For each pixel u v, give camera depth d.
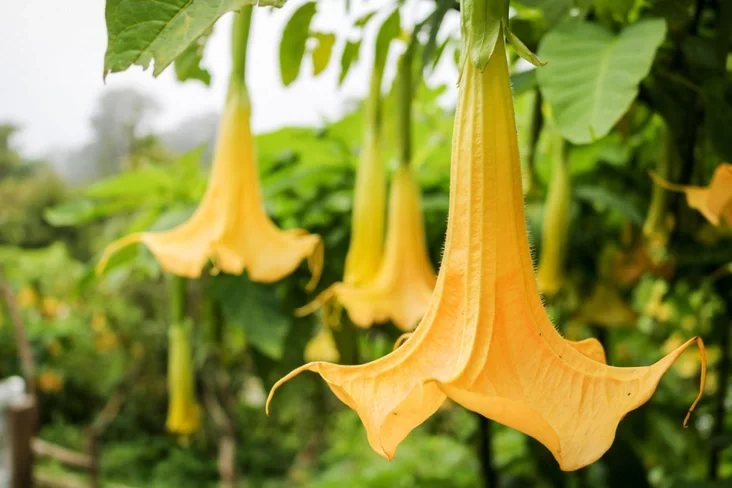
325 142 1.54
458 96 0.68
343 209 1.53
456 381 0.60
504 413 0.53
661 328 1.99
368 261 1.16
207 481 5.50
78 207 1.74
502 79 0.67
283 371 1.64
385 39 1.06
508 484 1.70
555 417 0.60
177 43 0.63
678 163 1.05
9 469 2.36
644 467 1.50
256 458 5.51
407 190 1.10
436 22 0.96
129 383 5.08
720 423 1.38
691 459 1.65
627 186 1.47
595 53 0.83
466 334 0.64
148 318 5.27
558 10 0.91
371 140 1.16
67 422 6.34
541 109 1.15
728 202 0.81
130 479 5.60
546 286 1.19
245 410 5.82
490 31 0.67
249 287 1.42
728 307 1.32
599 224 1.51
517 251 0.66
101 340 5.29
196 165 1.56
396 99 1.11
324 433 4.58
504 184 0.67
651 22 0.83
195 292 2.22
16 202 10.31
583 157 1.43
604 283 1.36
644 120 1.16
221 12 0.63
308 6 1.03
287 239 1.05
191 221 1.04
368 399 0.62
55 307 4.89
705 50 0.91
